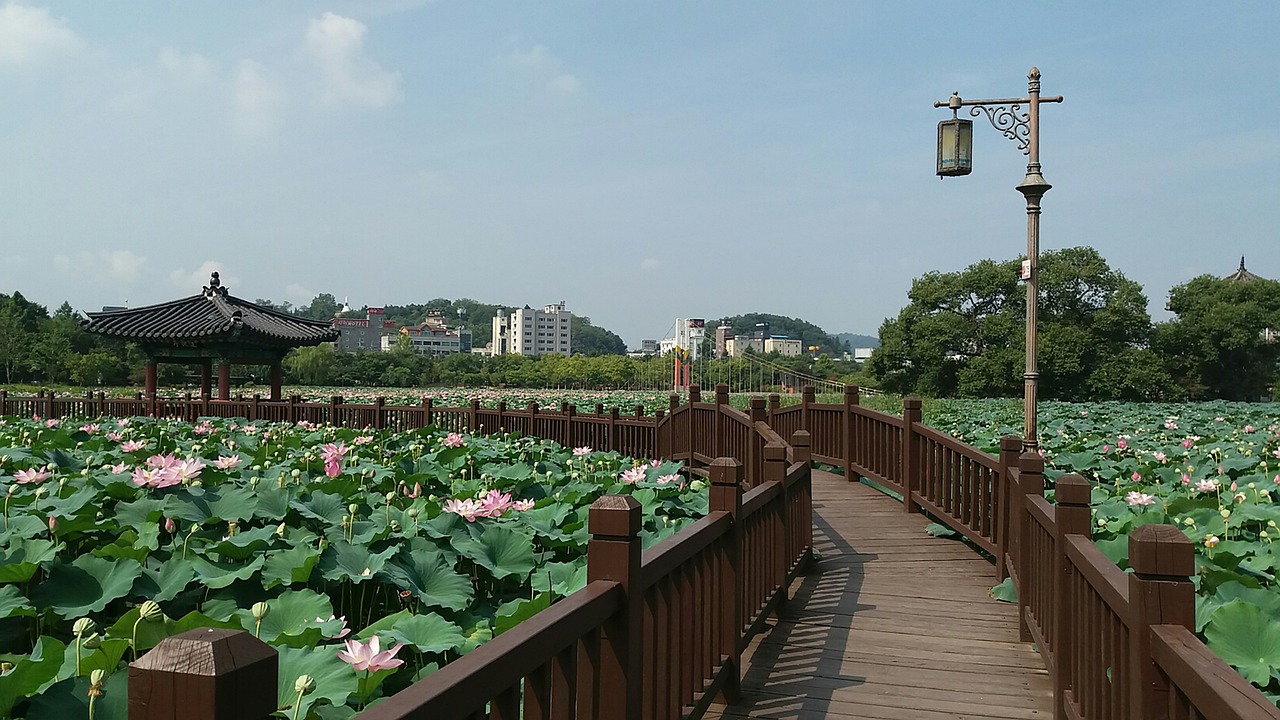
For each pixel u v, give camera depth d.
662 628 2.77
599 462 8.01
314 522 4.97
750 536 4.11
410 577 3.70
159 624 2.77
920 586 5.48
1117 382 34.44
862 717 3.46
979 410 19.80
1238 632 2.88
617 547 2.30
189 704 1.01
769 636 4.48
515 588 4.35
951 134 8.97
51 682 2.48
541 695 1.88
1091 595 2.77
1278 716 1.35
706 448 10.61
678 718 2.89
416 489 5.57
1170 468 7.18
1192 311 39.38
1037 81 8.68
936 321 37.16
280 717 2.29
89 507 4.67
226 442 9.23
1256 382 40.28
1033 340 8.80
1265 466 7.31
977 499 6.11
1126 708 2.29
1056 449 9.45
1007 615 4.84
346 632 2.95
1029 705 3.58
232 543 3.82
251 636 1.10
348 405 15.11
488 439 11.08
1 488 5.61
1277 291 39.72
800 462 5.78
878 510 8.01
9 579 3.45
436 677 1.50
